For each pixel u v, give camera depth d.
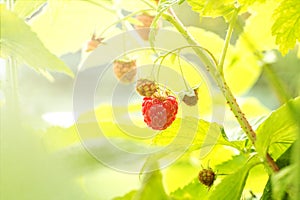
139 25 0.55
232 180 0.47
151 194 0.50
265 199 0.47
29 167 0.34
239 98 0.67
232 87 0.65
